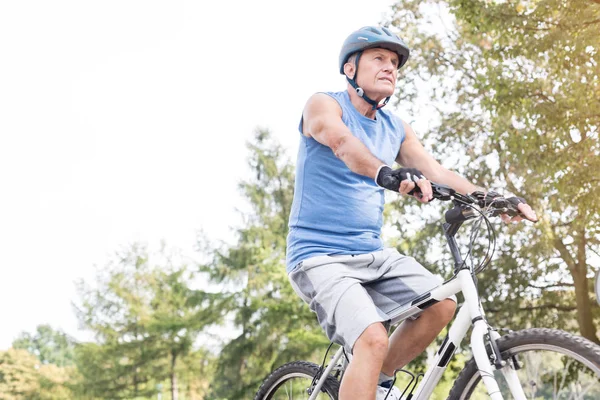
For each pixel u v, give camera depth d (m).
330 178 2.75
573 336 2.05
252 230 27.89
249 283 27.59
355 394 2.39
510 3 12.80
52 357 51.09
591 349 2.00
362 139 2.78
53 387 32.22
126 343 30.77
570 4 11.84
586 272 14.78
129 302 30.95
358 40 2.75
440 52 16.91
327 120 2.64
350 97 2.86
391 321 2.67
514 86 12.30
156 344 30.17
